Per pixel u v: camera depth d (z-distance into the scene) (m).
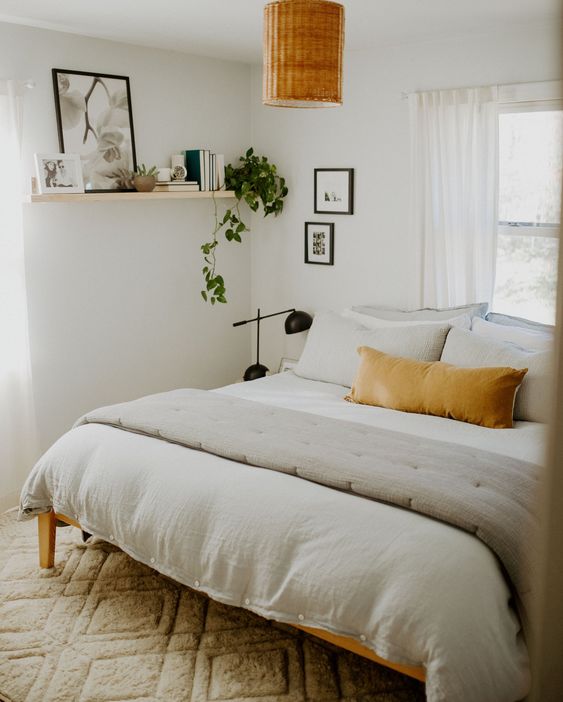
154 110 4.24
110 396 4.26
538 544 0.51
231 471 2.58
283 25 2.53
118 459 2.79
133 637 2.62
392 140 4.23
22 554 3.24
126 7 3.20
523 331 3.57
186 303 4.64
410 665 1.94
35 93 3.63
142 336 4.39
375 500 2.35
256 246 5.01
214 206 4.72
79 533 3.43
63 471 2.91
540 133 3.73
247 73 4.78
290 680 2.39
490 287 3.95
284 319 4.95
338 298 4.65
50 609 2.80
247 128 4.85
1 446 3.67
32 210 3.72
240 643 2.59
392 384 3.47
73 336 4.01
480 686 1.85
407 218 4.24
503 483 2.37
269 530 2.30
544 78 3.64
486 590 1.99
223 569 2.37
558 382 0.47
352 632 2.07
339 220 4.54
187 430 2.86
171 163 4.36
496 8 3.26
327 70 2.57
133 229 4.25
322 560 2.15
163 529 2.54
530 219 3.84
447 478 2.36
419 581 1.97
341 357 3.93
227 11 3.29
